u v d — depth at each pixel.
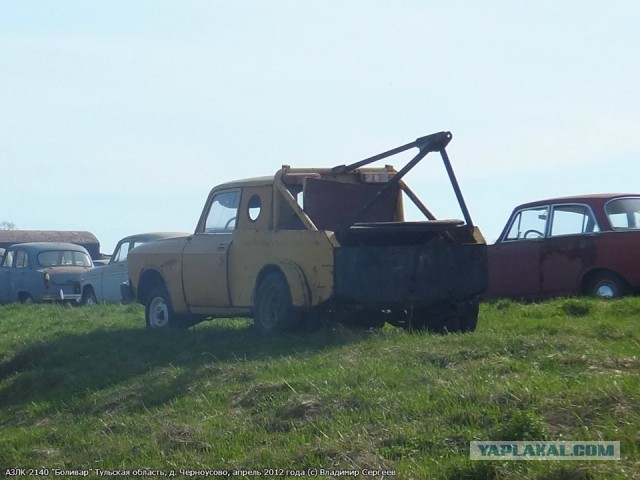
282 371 14.73
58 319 21.56
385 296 16.33
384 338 15.84
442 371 13.88
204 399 14.36
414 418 12.71
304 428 12.98
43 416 15.48
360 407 13.15
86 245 49.62
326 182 17.38
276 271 16.97
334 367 14.49
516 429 11.96
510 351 14.45
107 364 16.83
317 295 16.28
